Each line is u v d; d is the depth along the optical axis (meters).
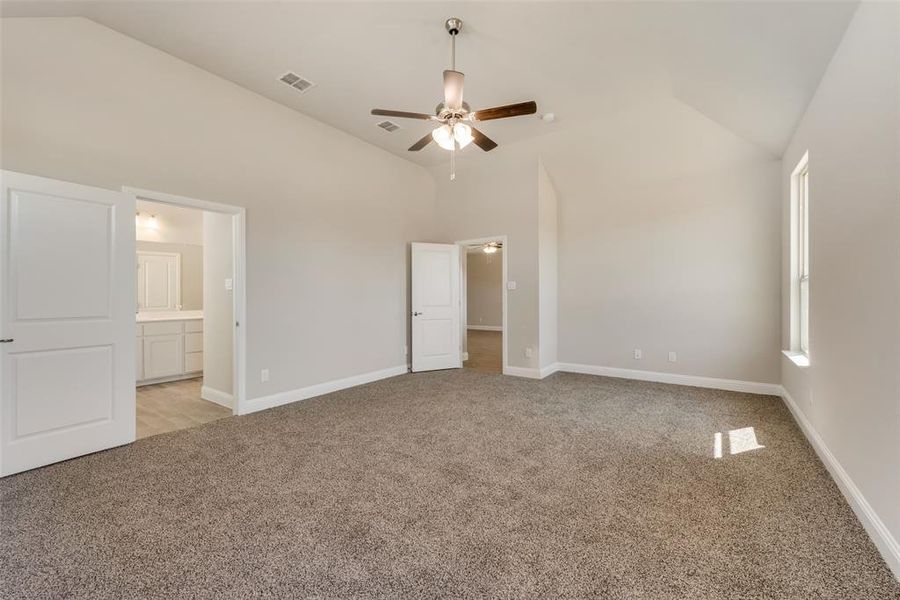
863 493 1.86
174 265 5.39
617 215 5.05
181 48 2.99
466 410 3.70
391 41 2.86
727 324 4.39
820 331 2.58
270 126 3.80
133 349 2.87
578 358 5.40
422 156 5.28
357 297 4.73
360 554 1.67
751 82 2.89
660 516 1.94
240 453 2.71
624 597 1.42
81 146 2.67
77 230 2.59
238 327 3.58
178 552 1.67
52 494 2.15
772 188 4.13
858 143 1.95
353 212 4.67
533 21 2.60
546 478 2.35
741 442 2.88
